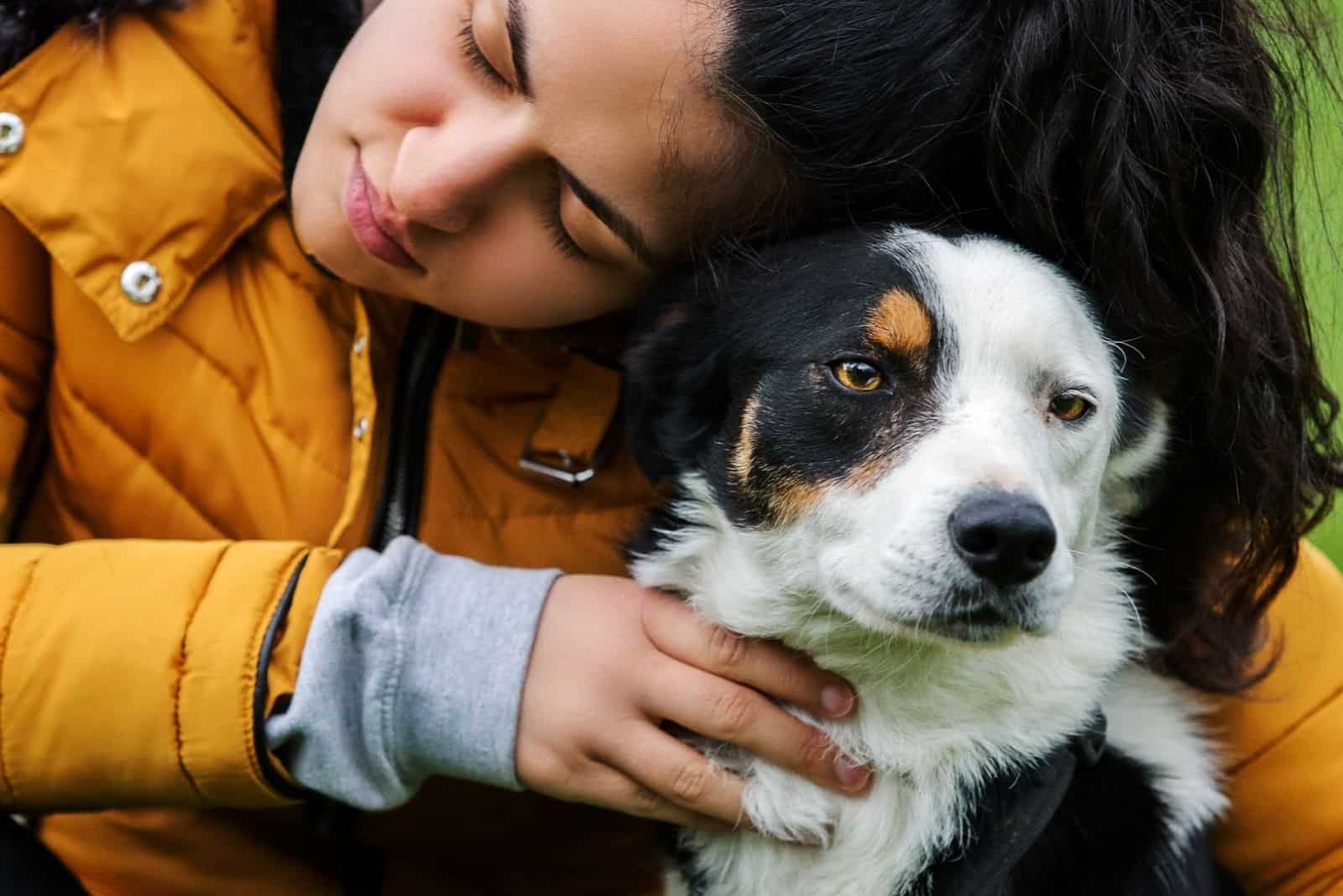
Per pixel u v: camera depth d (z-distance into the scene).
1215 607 1.94
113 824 1.99
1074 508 1.67
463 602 1.69
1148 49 1.66
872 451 1.59
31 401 1.99
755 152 1.64
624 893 2.11
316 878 2.03
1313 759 2.00
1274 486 1.79
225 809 1.99
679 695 1.66
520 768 1.68
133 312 1.84
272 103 1.95
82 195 1.80
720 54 1.59
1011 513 1.46
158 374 1.91
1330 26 1.94
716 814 1.70
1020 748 1.73
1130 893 1.70
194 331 1.91
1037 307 1.61
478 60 1.72
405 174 1.71
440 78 1.73
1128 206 1.65
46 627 1.67
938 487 1.51
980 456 1.51
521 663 1.67
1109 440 1.72
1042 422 1.62
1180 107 1.68
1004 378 1.60
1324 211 2.07
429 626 1.67
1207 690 1.95
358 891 2.01
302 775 1.68
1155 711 1.88
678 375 1.75
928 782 1.73
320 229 1.82
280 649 1.66
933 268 1.61
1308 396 1.83
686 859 1.82
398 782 1.71
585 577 1.76
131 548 1.73
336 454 1.93
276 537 1.93
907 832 1.72
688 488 1.76
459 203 1.71
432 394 1.94
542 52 1.61
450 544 1.95
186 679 1.64
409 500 1.94
